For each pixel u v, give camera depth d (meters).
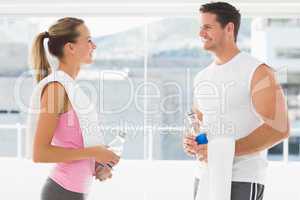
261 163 1.79
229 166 1.73
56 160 1.66
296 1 2.48
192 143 1.82
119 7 2.61
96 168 1.83
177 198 3.15
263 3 2.50
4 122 3.36
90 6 2.60
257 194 1.76
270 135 1.70
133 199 3.20
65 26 1.81
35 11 2.62
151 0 2.53
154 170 3.30
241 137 1.78
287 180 3.24
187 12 2.58
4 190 3.31
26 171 3.40
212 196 1.76
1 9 2.60
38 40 1.82
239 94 1.77
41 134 1.66
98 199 3.20
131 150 3.27
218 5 1.84
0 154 3.52
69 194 1.71
